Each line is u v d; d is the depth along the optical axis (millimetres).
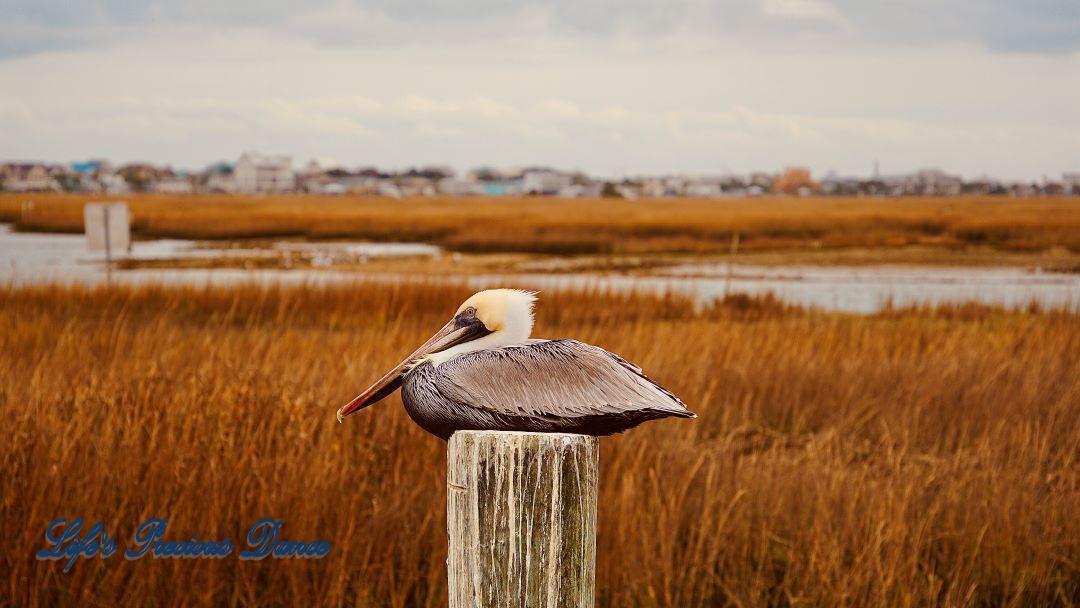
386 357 14906
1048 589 8875
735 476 10297
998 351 17828
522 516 4227
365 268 55656
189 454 9133
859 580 8258
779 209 154625
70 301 26766
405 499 9281
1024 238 80125
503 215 123438
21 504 8477
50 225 106250
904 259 66062
